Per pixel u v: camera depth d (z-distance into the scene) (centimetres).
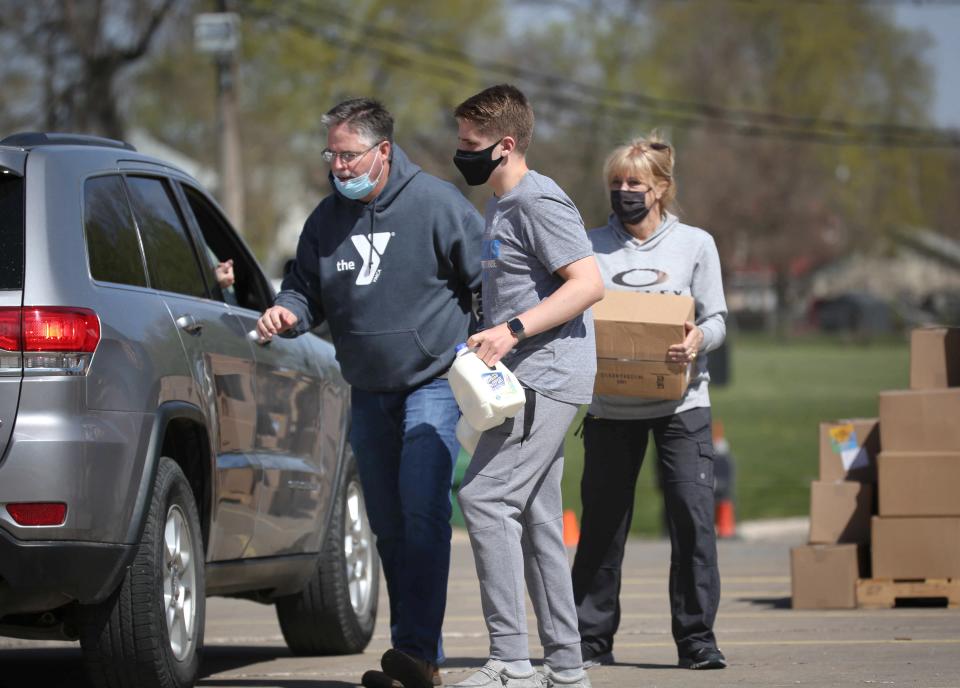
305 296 1883
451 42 15638
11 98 9181
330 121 1777
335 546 2278
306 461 2181
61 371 1585
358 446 1883
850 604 2745
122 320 1681
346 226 1823
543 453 1612
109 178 1833
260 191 16212
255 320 2112
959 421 2705
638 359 1931
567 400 1606
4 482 1545
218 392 1880
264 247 16375
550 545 1664
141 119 11356
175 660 1739
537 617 1673
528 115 1611
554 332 1605
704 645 1992
